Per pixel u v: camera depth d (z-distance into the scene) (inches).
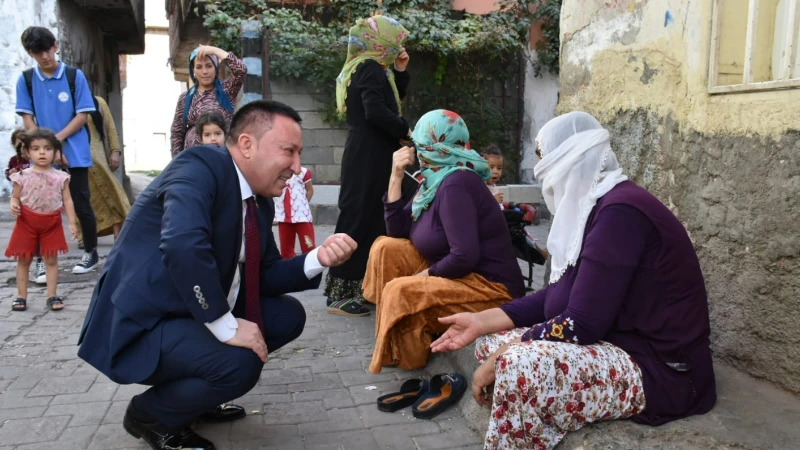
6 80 326.6
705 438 80.6
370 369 116.0
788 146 93.0
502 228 123.1
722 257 106.6
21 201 168.9
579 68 149.4
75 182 215.0
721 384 98.2
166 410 93.0
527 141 404.2
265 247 102.3
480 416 104.6
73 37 390.0
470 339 97.7
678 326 83.2
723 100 105.3
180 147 194.1
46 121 211.8
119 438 102.3
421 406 111.6
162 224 86.4
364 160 162.9
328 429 106.3
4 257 236.4
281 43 357.4
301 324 109.0
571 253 87.2
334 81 365.1
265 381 127.3
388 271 130.0
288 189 201.2
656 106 122.0
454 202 117.5
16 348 143.6
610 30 136.6
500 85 400.2
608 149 89.3
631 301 83.9
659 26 120.6
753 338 100.7
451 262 115.2
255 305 99.4
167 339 88.9
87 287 200.7
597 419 82.9
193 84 196.5
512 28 386.9
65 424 106.8
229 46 364.5
